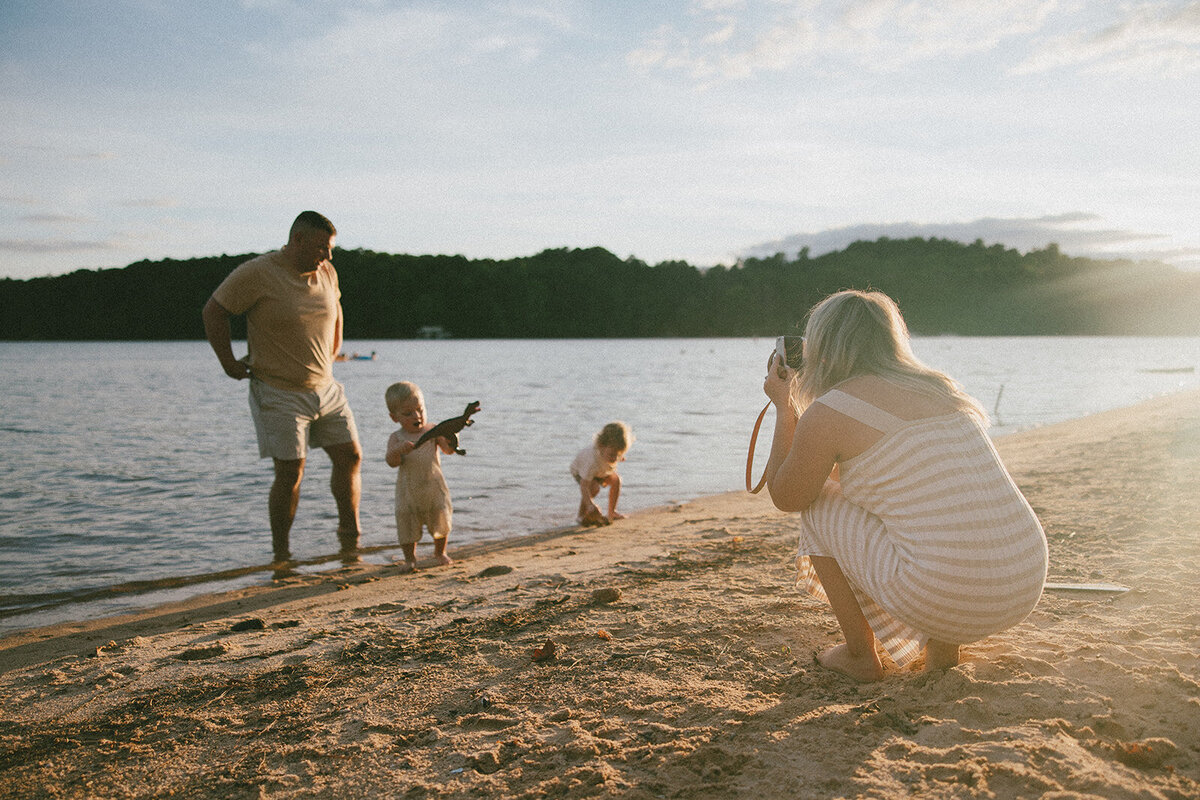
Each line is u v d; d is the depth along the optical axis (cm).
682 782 197
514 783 206
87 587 516
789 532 592
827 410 229
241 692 291
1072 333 19350
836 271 19600
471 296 14450
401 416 540
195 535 667
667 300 16175
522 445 1257
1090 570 393
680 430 1471
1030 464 873
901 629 250
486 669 298
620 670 286
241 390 2614
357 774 219
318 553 607
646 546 573
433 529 548
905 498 221
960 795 179
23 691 308
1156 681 234
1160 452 878
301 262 567
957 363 4788
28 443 1280
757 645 305
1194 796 174
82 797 215
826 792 187
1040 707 222
